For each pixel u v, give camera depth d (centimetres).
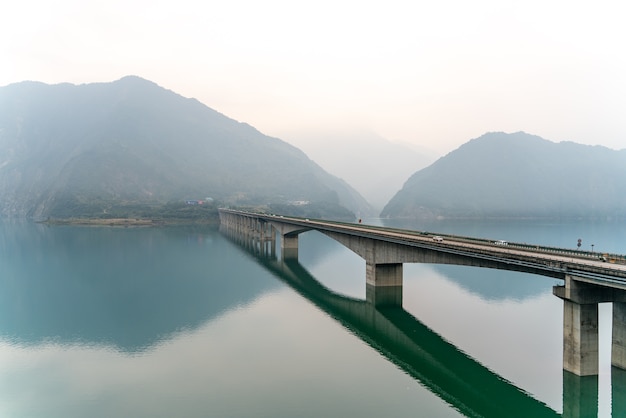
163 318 6638
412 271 10644
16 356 5119
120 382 4375
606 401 3759
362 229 9550
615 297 3878
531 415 3675
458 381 4328
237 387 4238
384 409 3784
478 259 5297
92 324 6344
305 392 4109
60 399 4006
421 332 5875
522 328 5962
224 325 6294
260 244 16488
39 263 11494
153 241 16775
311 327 6166
